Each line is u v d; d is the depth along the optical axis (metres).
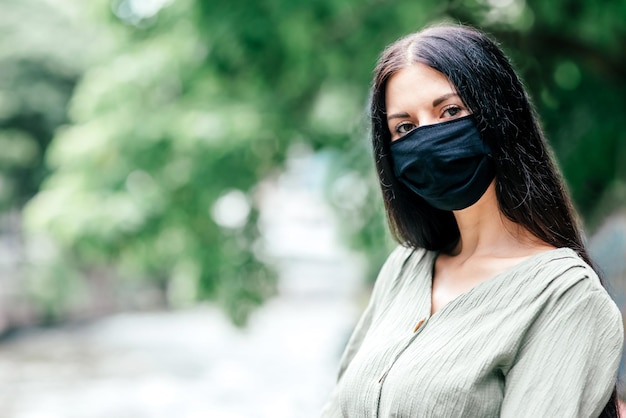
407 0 4.85
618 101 5.54
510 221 1.60
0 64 19.44
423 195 1.61
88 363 16.08
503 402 1.46
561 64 5.52
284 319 21.94
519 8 5.05
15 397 13.04
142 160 6.41
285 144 6.19
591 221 5.38
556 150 5.40
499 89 1.56
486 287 1.54
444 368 1.50
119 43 6.96
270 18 5.25
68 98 20.17
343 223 6.64
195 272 6.90
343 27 5.32
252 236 6.91
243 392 13.08
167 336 19.48
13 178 20.53
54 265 19.50
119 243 6.46
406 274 1.79
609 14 4.85
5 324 19.20
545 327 1.46
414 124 1.62
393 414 1.53
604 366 1.44
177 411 11.95
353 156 6.46
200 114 6.12
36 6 19.62
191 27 5.90
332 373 13.54
